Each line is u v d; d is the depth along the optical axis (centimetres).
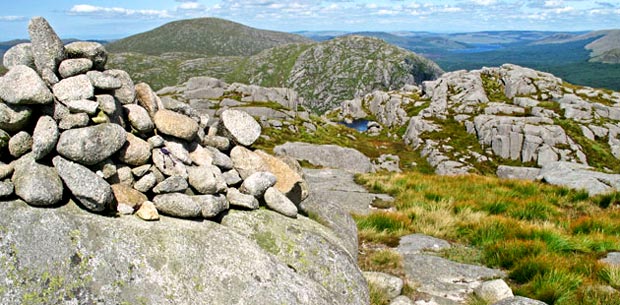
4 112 621
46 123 636
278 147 5188
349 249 1067
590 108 8125
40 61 694
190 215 743
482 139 7725
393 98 10912
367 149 8006
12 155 644
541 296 951
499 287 973
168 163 778
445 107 9238
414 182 2266
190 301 621
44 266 559
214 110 8456
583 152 7044
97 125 678
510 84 9525
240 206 871
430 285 1058
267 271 721
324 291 780
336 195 2038
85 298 562
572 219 1633
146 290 602
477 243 1333
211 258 684
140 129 771
